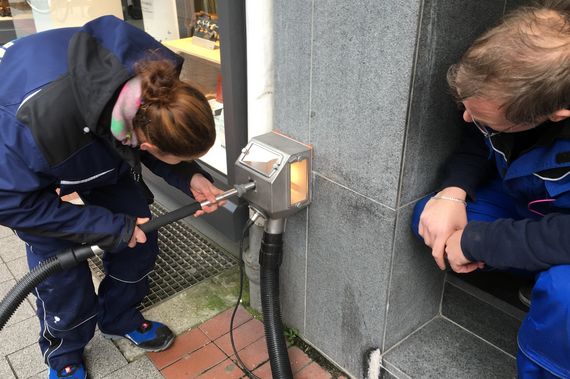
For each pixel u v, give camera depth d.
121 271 1.76
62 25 2.88
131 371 1.85
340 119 1.43
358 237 1.52
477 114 1.08
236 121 1.90
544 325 1.06
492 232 1.15
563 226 1.05
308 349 1.92
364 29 1.28
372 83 1.31
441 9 1.21
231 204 2.11
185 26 2.68
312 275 1.75
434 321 1.75
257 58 1.64
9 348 1.95
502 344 1.62
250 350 1.92
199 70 2.60
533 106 0.97
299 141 1.59
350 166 1.45
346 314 1.68
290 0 1.42
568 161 1.06
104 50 1.23
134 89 1.17
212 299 2.20
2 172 1.23
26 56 1.30
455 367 1.57
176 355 1.91
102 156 1.38
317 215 1.63
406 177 1.36
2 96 1.25
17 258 2.51
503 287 1.59
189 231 2.72
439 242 1.29
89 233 1.37
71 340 1.73
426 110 1.31
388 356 1.62
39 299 1.63
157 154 1.28
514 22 1.01
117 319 1.87
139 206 1.74
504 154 1.22
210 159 2.36
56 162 1.28
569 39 0.94
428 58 1.24
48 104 1.21
